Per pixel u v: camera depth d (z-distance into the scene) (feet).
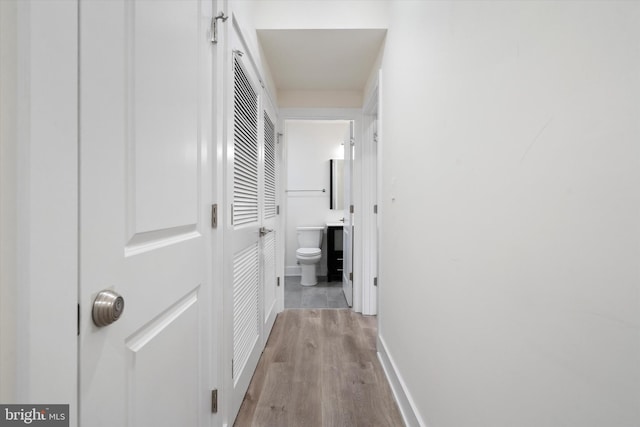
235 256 4.53
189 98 2.99
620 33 1.30
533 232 1.82
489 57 2.30
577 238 1.51
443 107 3.17
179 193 2.77
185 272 2.91
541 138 1.76
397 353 5.04
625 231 1.28
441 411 3.18
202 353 3.36
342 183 14.79
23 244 1.33
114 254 1.90
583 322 1.48
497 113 2.20
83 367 1.65
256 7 6.09
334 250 13.62
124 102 2.00
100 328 1.78
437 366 3.30
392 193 5.52
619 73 1.30
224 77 3.98
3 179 1.28
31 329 1.35
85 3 1.66
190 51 3.01
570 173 1.56
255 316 5.90
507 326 2.07
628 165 1.26
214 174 3.64
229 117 4.10
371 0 6.14
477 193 2.48
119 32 1.95
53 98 1.46
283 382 5.44
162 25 2.46
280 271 9.32
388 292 5.76
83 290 1.65
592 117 1.43
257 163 6.15
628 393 1.27
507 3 2.08
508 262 2.06
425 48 3.75
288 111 9.09
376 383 5.42
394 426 4.33
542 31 1.75
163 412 2.52
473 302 2.53
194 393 3.16
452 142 2.95
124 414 2.02
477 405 2.46
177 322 2.77
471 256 2.56
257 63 6.11
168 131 2.56
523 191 1.91
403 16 4.81
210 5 3.55
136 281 2.13
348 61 7.38
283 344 7.01
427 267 3.64
